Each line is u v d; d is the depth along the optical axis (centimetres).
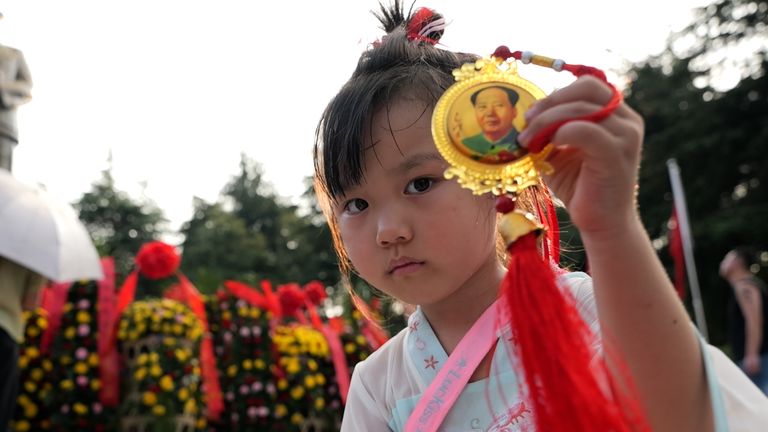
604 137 75
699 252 1966
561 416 72
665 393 83
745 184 2131
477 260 109
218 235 3269
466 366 117
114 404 323
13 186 272
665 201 2136
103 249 379
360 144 109
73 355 322
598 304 83
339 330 410
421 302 109
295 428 364
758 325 571
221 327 367
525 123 83
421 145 107
